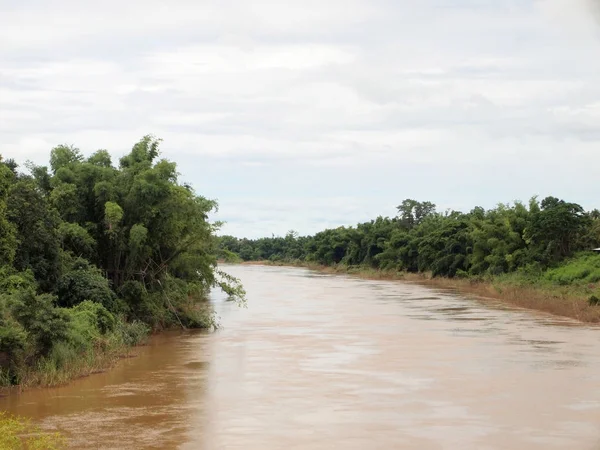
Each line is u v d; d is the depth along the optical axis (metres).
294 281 92.25
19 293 25.52
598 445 15.80
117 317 33.12
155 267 40.31
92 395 21.58
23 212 30.80
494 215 80.94
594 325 38.53
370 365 26.17
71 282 32.19
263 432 17.12
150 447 15.95
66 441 16.41
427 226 103.25
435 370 25.00
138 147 41.22
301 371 25.17
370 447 15.78
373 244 117.12
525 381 22.89
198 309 43.81
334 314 45.97
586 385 22.22
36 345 24.41
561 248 64.94
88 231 37.12
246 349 30.77
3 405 20.30
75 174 37.47
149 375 24.84
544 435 16.64
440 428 17.31
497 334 34.72
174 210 37.88
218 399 20.83
